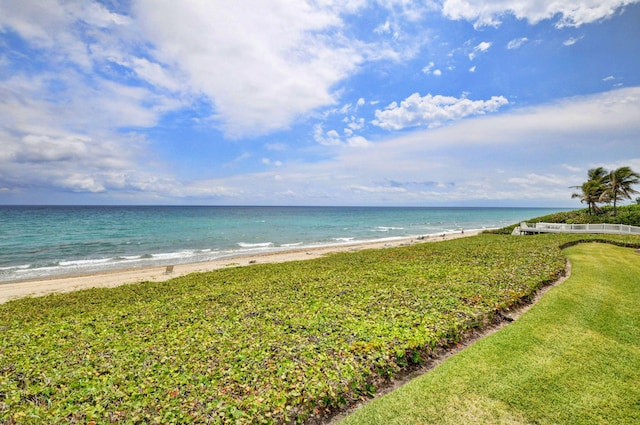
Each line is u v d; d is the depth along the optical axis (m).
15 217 93.62
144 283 17.69
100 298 14.20
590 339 7.31
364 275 14.81
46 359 6.94
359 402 5.62
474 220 107.44
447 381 5.89
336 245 41.44
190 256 33.19
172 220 86.94
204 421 4.63
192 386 5.52
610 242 22.75
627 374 5.96
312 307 9.97
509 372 6.10
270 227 70.12
